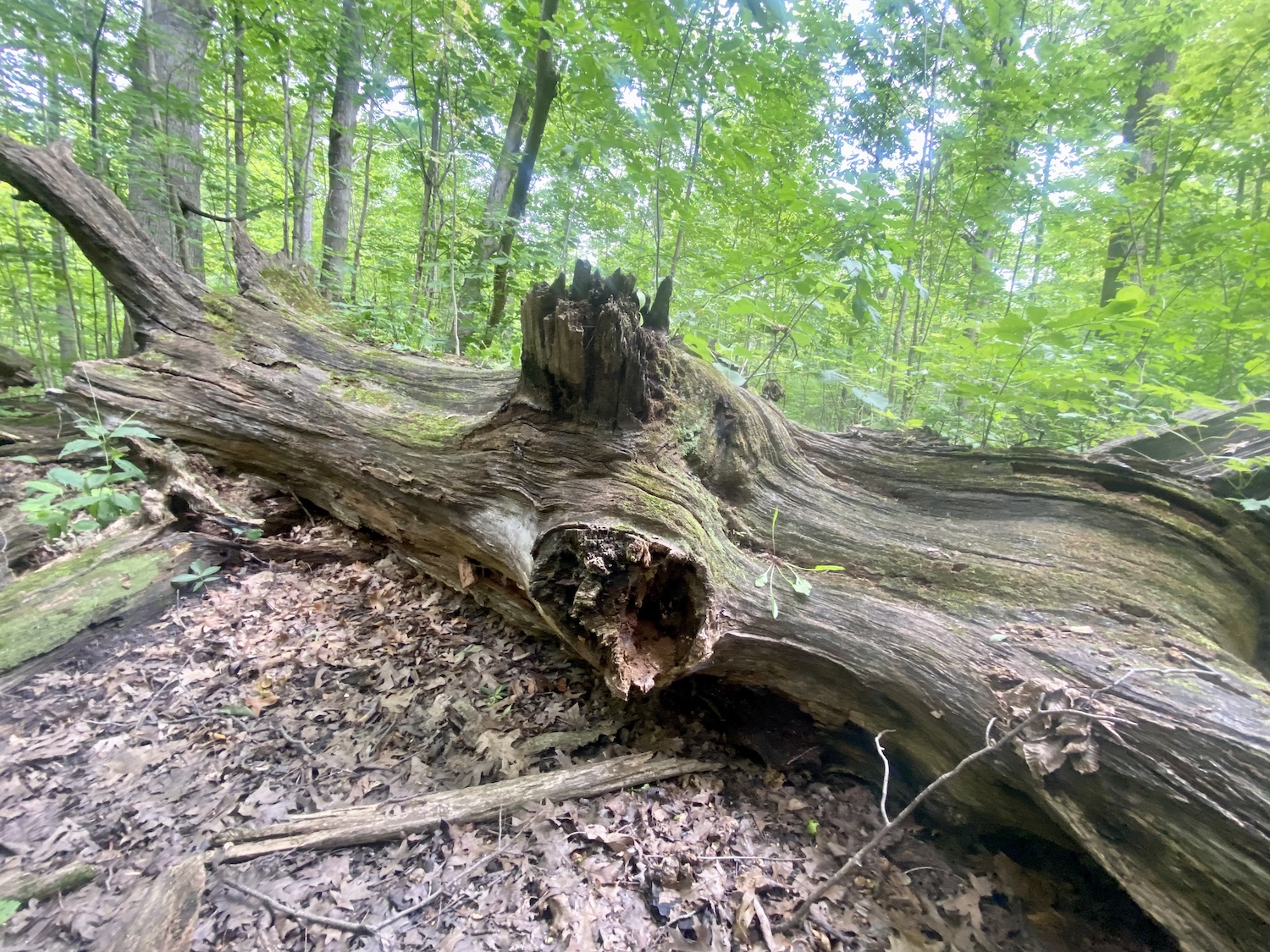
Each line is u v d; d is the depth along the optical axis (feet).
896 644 7.47
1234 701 5.94
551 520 8.16
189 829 6.85
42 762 7.61
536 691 9.53
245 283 16.55
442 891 6.28
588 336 7.55
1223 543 8.39
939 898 6.57
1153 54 20.72
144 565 10.94
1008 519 9.50
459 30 19.31
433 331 21.59
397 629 10.97
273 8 19.17
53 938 5.50
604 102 13.61
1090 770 5.65
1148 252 17.48
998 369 10.94
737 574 8.29
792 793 8.00
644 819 7.30
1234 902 4.98
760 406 10.59
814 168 17.80
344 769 7.86
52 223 22.15
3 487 12.45
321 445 12.81
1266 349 13.71
